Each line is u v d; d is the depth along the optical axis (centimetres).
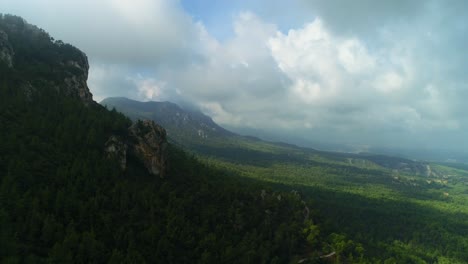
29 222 11062
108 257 11425
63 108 18725
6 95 16775
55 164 14388
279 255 16800
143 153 17888
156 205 15112
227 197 18688
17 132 14775
